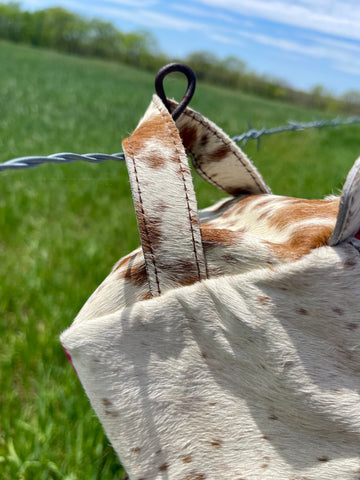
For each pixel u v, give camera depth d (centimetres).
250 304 19
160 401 20
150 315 19
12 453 48
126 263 22
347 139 334
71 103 398
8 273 88
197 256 19
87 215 127
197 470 20
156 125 21
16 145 213
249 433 20
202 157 28
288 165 203
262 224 23
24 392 62
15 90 429
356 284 18
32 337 66
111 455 48
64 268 90
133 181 20
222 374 20
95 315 21
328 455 20
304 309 19
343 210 18
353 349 19
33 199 133
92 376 20
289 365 19
